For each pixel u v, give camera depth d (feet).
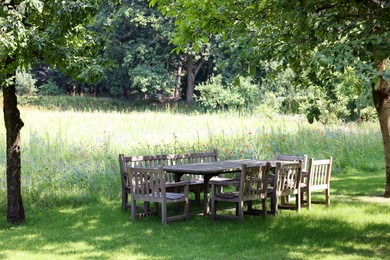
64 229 25.89
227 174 40.01
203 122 65.62
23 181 33.73
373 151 54.03
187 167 28.58
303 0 19.69
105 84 152.35
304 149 50.44
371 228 24.90
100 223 27.20
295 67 21.07
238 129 56.29
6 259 20.07
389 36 16.99
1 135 49.32
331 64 16.47
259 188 27.76
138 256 20.42
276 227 25.54
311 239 22.91
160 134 52.26
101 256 20.49
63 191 33.53
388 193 34.06
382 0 16.85
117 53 136.87
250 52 21.20
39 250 21.65
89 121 63.46
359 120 73.15
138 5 135.44
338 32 19.02
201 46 128.88
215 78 129.08
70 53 25.52
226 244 22.24
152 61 135.33
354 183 41.01
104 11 129.49
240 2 23.27
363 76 15.70
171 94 160.86
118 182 36.68
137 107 135.74
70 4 23.32
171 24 131.44
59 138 46.16
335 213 28.86
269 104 91.91
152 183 26.89
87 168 37.81
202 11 23.65
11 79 24.71
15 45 22.82
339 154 50.52
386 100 33.22
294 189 29.53
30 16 25.08
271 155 46.85
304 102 83.20
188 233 24.61
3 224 27.07
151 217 28.81
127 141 47.67
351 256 19.90
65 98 132.36
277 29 22.07
